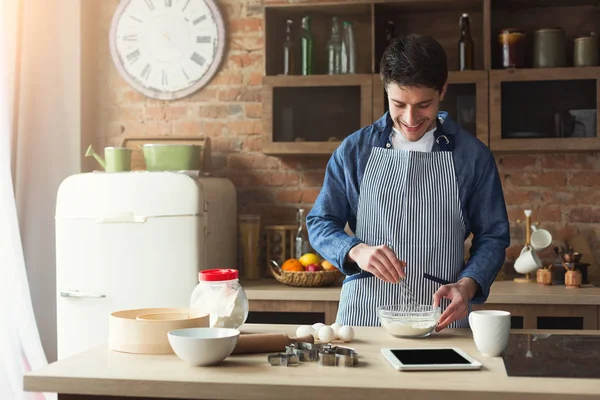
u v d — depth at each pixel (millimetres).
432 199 2277
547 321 3270
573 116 3525
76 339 3402
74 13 4035
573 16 3854
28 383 1508
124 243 3355
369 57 3965
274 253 3893
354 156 2348
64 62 4043
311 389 1422
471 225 2326
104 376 1496
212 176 3910
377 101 3666
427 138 2324
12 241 3605
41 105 4027
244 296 1969
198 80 4129
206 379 1470
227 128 4141
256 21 4117
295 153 3734
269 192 4109
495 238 2227
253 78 4121
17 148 3969
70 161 4043
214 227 3660
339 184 2355
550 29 3605
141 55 4164
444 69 2090
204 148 4035
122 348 1738
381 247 2010
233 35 4137
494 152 3686
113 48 4180
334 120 3713
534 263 3553
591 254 3756
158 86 4156
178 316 1927
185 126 4172
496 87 3572
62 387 1501
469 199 2303
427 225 2279
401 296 2258
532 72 3547
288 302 3441
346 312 2279
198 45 4125
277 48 3904
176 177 3355
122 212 3355
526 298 3246
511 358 1642
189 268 3332
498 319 1658
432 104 2123
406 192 2285
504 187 3930
